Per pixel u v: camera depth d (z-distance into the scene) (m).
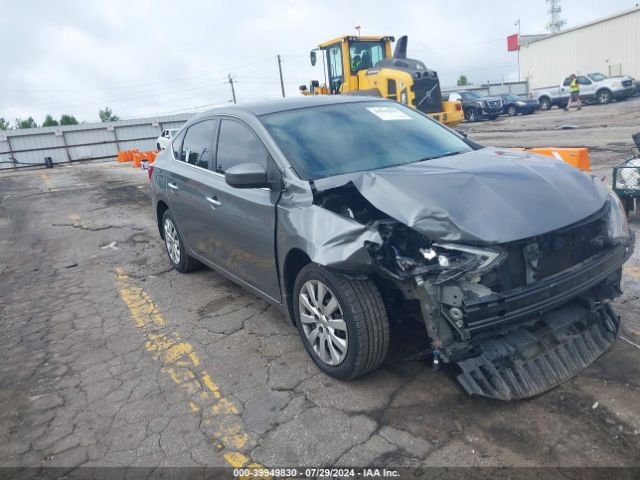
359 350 3.16
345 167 3.74
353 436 2.94
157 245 7.51
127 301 5.34
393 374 3.46
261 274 4.02
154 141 39.19
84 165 30.78
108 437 3.15
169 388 3.61
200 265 5.97
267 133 3.98
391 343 3.79
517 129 19.86
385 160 3.88
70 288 5.98
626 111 22.14
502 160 3.74
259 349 4.02
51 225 9.89
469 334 2.77
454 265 2.82
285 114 4.26
